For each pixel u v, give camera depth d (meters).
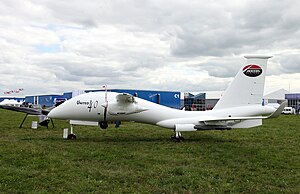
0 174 7.61
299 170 8.86
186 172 8.25
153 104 14.95
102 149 11.77
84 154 10.58
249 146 13.12
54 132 18.16
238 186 7.09
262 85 14.84
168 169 8.53
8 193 6.28
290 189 6.92
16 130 19.16
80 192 6.41
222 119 13.69
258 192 6.68
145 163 9.37
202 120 14.15
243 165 9.39
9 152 10.70
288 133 18.31
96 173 7.96
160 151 11.60
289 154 11.29
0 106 20.75
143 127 21.95
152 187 6.89
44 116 20.66
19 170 8.06
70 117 14.73
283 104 12.32
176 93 48.22
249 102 14.86
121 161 9.58
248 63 14.81
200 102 64.88
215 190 6.76
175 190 6.73
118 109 14.36
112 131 19.19
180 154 11.05
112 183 7.13
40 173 7.86
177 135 14.49
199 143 13.89
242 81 14.84
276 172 8.56
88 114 14.57
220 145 13.27
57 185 6.88
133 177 7.67
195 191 6.69
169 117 14.80
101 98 14.65
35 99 80.75
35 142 13.52
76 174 7.81
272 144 13.87
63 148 11.87
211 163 9.63
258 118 13.35
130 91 44.38
